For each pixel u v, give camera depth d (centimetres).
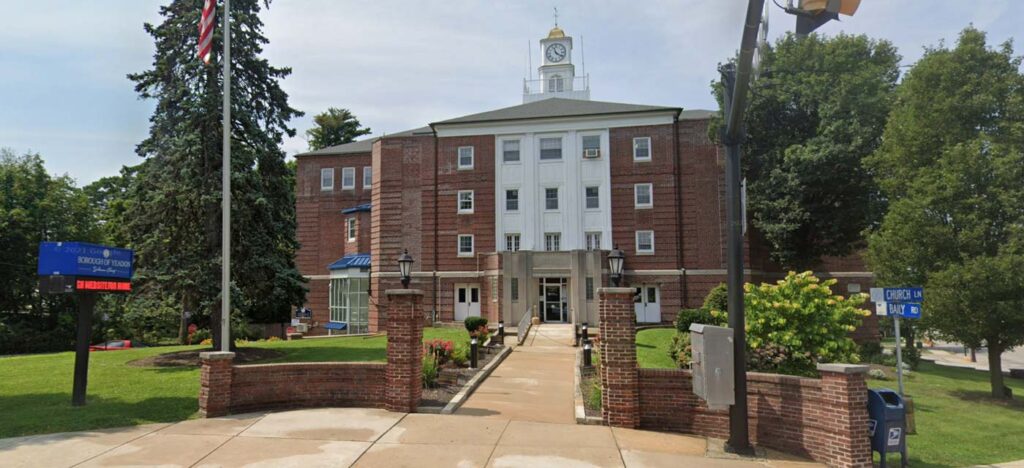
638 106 3834
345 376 1248
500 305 3456
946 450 1142
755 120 3312
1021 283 1597
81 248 1248
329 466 850
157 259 1930
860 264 3647
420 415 1162
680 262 3547
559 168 3750
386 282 3841
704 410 1062
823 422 920
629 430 1073
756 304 1359
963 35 1856
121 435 1010
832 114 3030
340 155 4612
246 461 870
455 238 3803
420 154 3912
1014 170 1680
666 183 3606
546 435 1028
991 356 1808
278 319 3962
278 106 2208
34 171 4259
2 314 3988
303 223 4591
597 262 3416
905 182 1892
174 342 4050
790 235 3247
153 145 2006
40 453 905
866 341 2989
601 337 1129
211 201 1881
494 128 3838
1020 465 1045
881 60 3259
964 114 1806
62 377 1584
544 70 6069
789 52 3344
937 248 1756
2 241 3916
